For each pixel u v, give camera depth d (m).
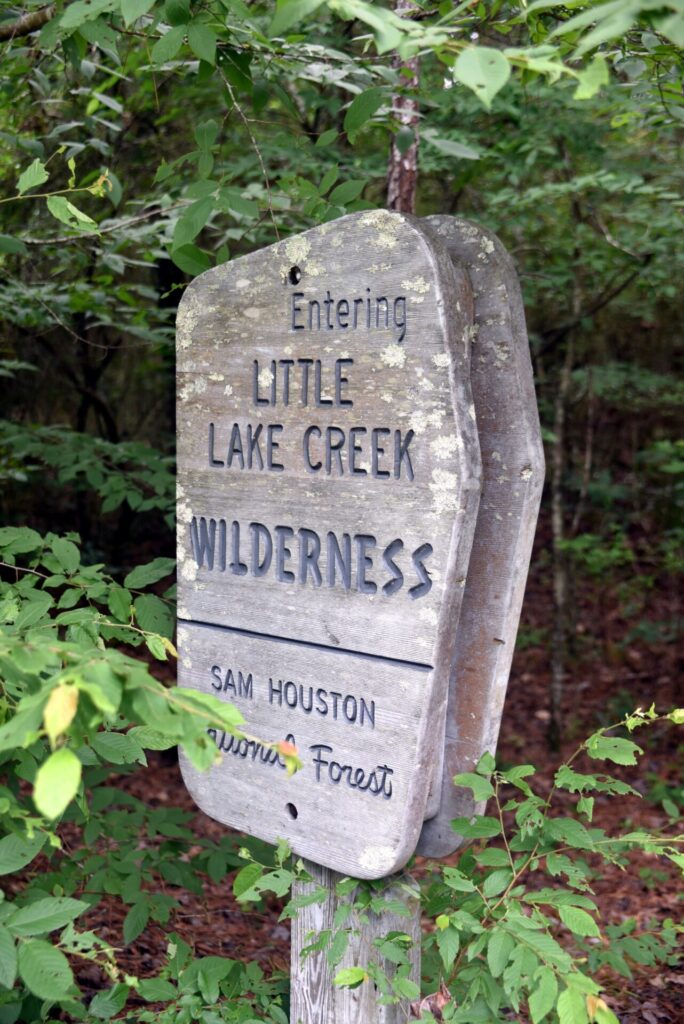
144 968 3.40
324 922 2.37
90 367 7.00
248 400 2.43
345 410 2.18
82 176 5.30
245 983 2.52
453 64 1.82
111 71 3.49
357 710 2.17
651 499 10.38
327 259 2.21
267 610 2.39
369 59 3.08
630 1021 3.07
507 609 2.19
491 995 2.07
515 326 2.18
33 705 1.39
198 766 1.40
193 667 2.60
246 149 5.52
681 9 1.46
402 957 2.13
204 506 2.56
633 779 6.40
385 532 2.10
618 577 9.64
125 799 3.44
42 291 4.27
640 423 10.82
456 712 2.27
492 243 2.19
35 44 3.18
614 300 8.56
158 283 6.28
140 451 4.30
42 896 2.63
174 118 5.72
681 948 3.59
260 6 3.57
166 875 3.23
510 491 2.18
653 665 8.15
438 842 2.33
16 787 2.90
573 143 5.53
